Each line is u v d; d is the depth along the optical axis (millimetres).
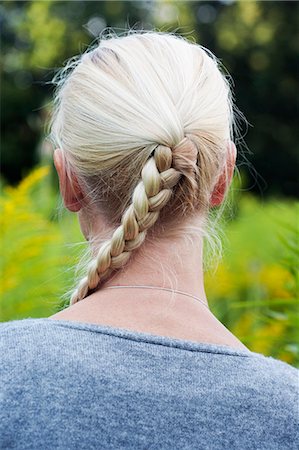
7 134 23500
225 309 6309
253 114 24734
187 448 1343
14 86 24234
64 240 4895
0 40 25281
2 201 4559
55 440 1321
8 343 1411
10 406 1344
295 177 24422
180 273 1508
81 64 1552
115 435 1332
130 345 1412
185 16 23719
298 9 24594
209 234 1580
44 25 24188
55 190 6562
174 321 1474
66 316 1489
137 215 1447
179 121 1471
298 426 1408
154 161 1454
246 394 1408
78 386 1354
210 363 1425
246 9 24641
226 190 1609
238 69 24953
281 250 4516
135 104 1469
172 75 1514
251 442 1373
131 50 1529
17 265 4562
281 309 4637
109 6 24266
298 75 24734
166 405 1361
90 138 1478
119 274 1512
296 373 1498
